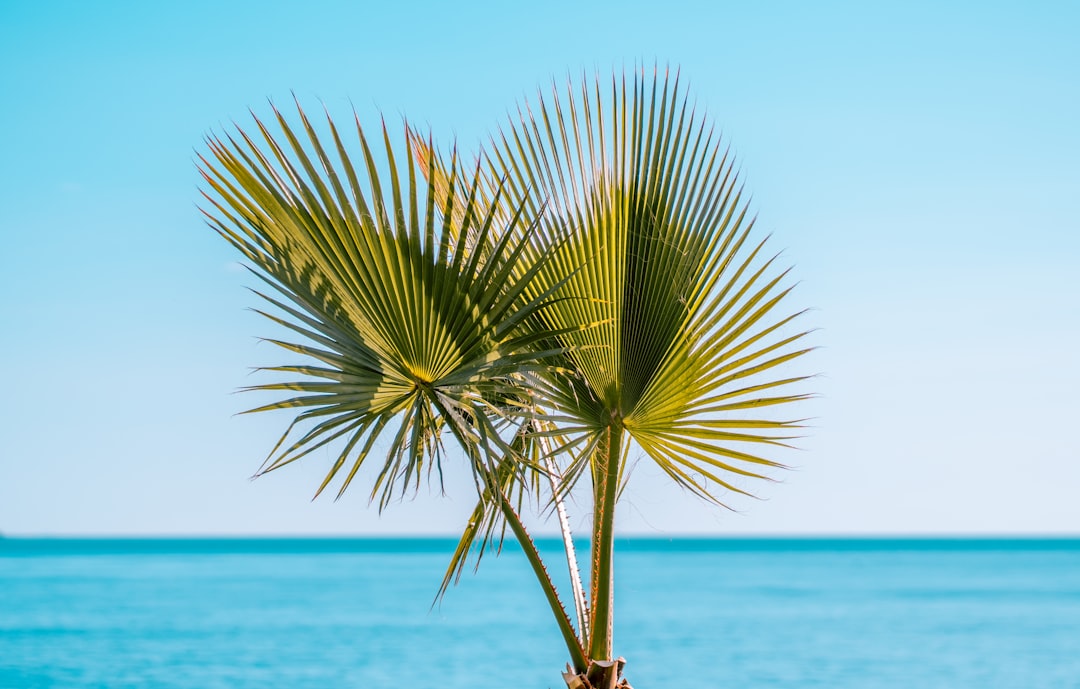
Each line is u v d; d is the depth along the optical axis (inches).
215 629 1226.0
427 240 147.9
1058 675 831.7
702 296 167.5
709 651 1018.1
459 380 156.0
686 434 169.6
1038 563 3371.1
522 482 160.2
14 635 1157.7
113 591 1950.1
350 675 823.7
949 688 757.9
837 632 1210.6
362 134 143.9
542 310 167.8
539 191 167.0
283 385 149.7
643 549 5423.2
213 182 151.8
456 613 1470.2
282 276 155.4
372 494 157.1
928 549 5226.4
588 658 167.9
